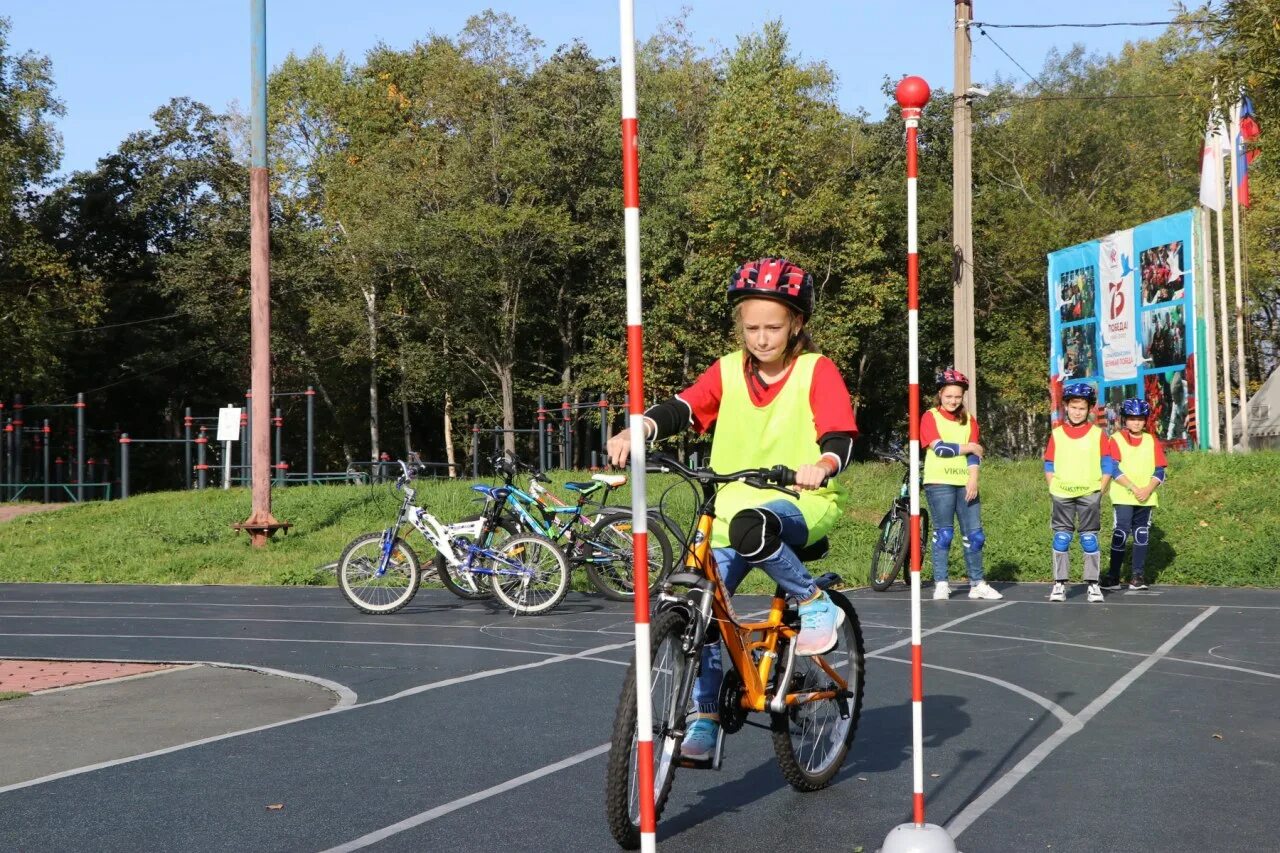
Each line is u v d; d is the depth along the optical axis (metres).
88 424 51.56
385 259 41.66
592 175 43.53
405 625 11.30
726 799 5.11
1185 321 21.88
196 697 7.77
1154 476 12.85
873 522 17.91
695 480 4.42
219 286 49.41
